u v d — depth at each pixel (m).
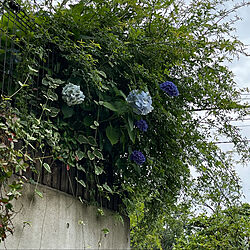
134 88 3.94
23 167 2.95
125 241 4.56
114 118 3.99
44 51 3.56
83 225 3.87
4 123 3.19
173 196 4.61
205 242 7.39
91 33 4.02
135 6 4.24
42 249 3.36
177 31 4.26
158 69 4.27
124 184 4.36
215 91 4.50
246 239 6.99
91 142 3.84
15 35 3.43
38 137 3.41
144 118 4.29
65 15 3.85
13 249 3.09
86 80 3.84
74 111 3.92
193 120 4.52
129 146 4.20
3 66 3.44
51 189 3.56
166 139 4.41
